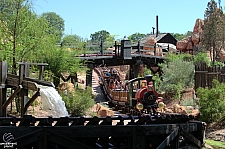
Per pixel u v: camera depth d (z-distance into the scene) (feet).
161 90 82.53
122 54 94.94
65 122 25.44
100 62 94.89
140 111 62.75
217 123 50.62
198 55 103.50
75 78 76.95
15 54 52.08
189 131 31.53
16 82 43.09
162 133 28.17
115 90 86.43
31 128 23.08
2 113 43.39
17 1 52.54
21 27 53.57
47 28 57.93
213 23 120.37
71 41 78.74
